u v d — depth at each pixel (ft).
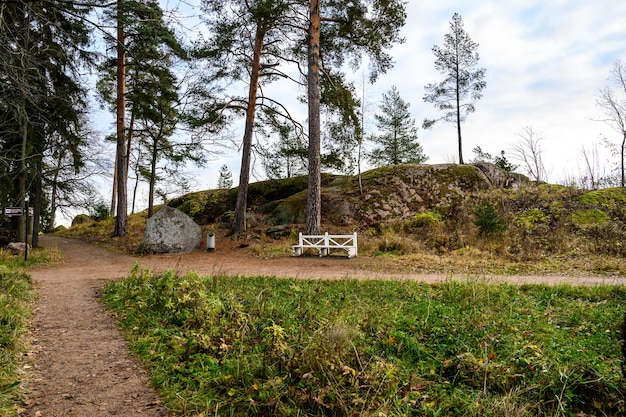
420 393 15.48
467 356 17.72
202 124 69.87
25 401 14.76
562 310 26.94
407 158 138.00
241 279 37.22
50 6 26.63
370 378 15.19
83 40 32.24
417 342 20.04
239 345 19.06
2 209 66.33
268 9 62.28
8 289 30.27
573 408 14.70
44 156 71.15
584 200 75.66
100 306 28.89
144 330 22.54
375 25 65.82
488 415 13.79
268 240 71.56
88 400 15.08
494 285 32.09
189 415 14.03
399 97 130.00
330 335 18.02
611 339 20.45
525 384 15.69
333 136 78.89
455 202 81.76
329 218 82.38
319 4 64.75
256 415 13.85
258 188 102.73
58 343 21.12
